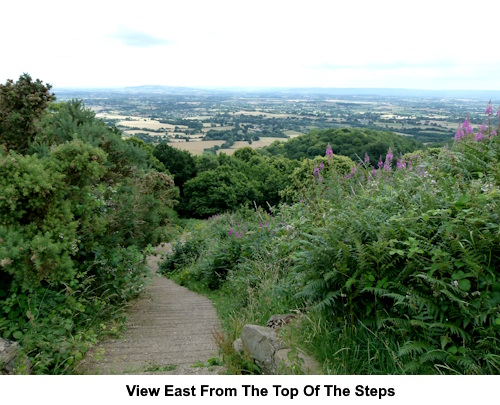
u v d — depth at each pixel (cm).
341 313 368
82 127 974
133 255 718
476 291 293
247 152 6312
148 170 1201
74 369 421
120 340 548
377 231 366
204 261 1082
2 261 438
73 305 511
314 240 409
